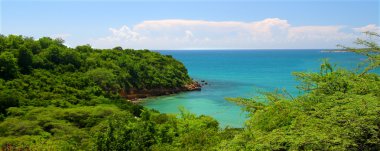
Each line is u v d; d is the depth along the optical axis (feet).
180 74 302.66
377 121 33.55
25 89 184.96
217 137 67.67
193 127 93.15
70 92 197.26
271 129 42.24
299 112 40.27
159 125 96.37
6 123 128.06
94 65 264.31
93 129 115.34
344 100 37.17
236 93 259.39
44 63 231.91
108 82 241.76
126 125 75.05
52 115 143.33
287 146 36.01
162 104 223.51
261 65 583.58
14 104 158.81
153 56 327.88
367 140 32.83
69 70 242.99
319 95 43.62
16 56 217.15
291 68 499.10
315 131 33.78
